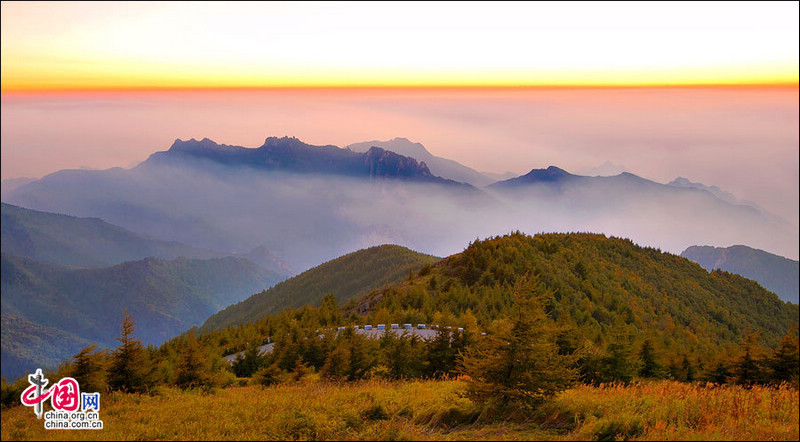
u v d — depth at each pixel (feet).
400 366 128.06
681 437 46.55
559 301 383.86
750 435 47.26
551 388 56.85
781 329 485.56
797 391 71.00
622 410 54.70
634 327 332.19
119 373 86.74
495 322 60.90
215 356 200.34
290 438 51.42
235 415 62.03
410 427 51.93
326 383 105.40
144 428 55.88
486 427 53.52
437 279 453.58
